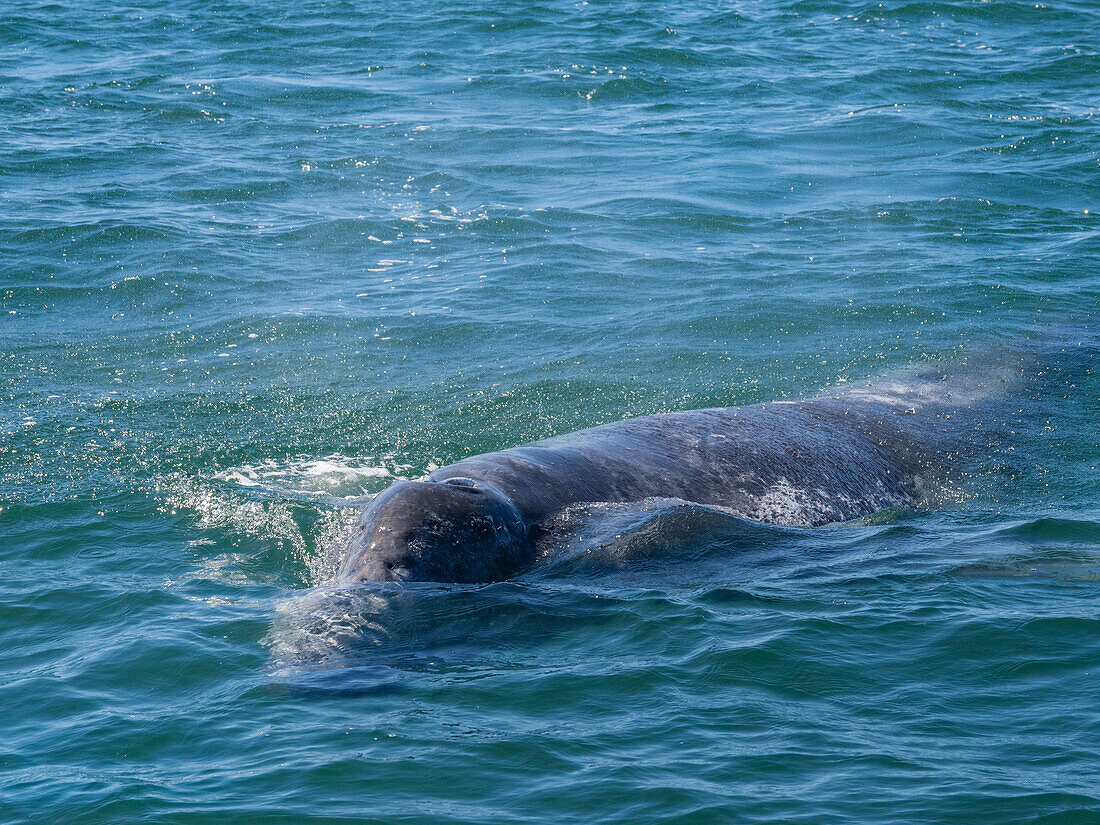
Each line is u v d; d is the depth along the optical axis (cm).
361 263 6506
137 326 5594
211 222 7075
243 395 4781
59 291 5994
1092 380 4922
